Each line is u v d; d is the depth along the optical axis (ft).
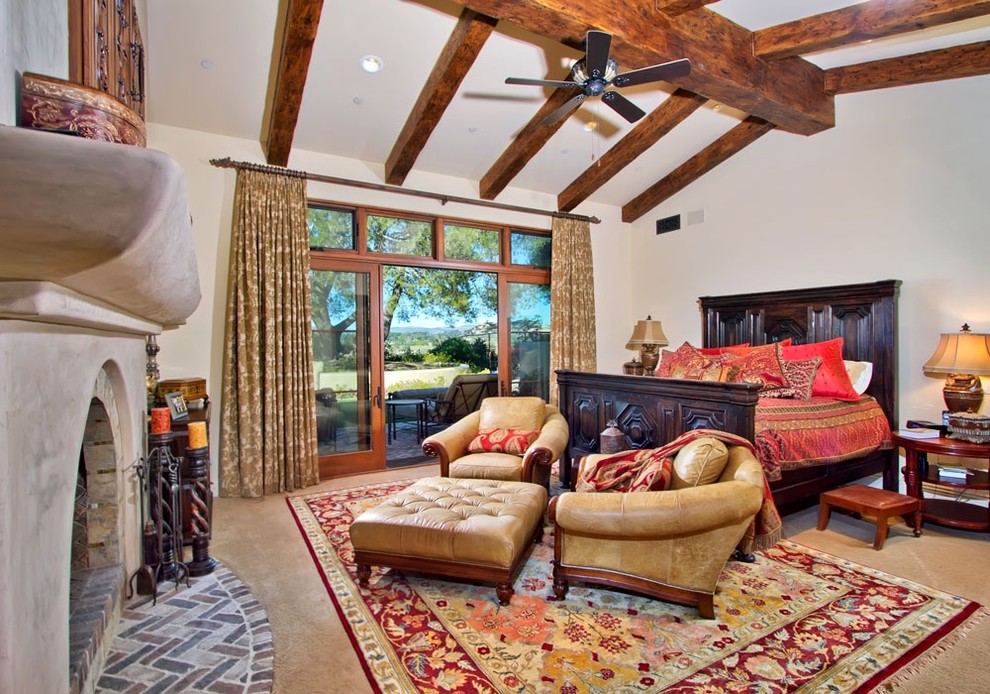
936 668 6.22
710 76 12.12
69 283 3.68
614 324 22.17
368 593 8.23
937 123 13.33
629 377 12.20
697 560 7.28
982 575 8.72
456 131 15.33
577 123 15.85
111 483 7.36
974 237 12.73
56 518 4.30
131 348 7.77
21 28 4.03
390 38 11.49
